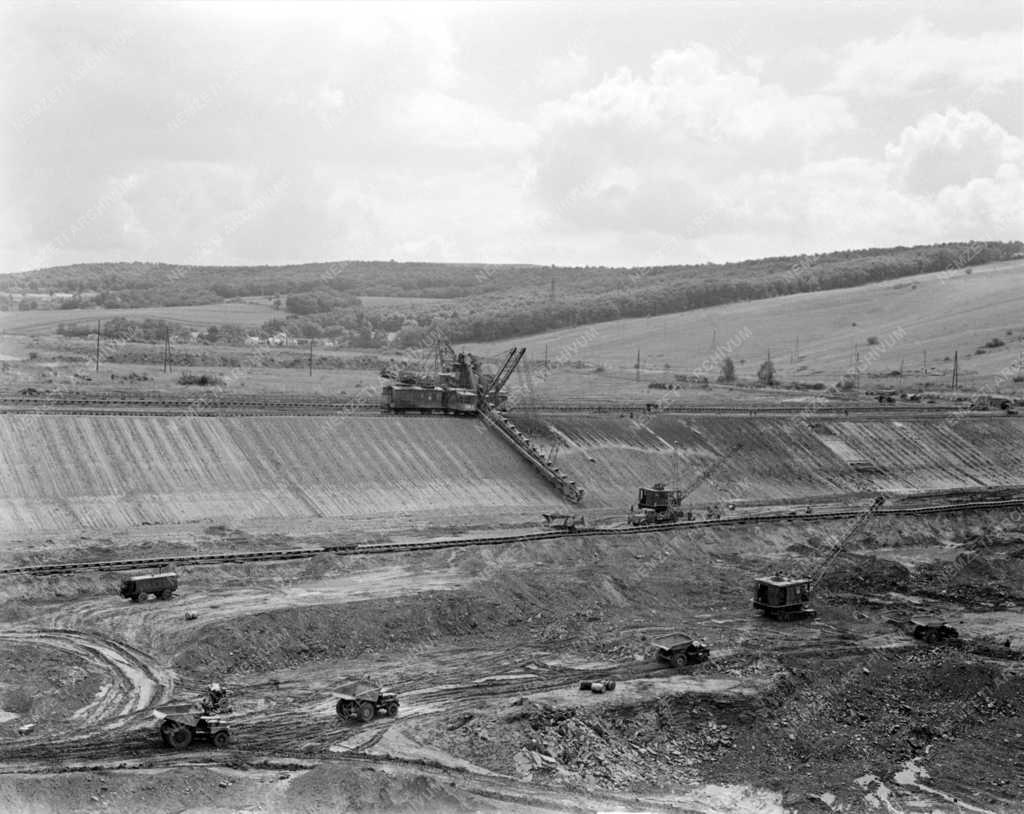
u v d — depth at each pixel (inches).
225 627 2308.1
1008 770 1996.8
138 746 1776.6
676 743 2009.1
